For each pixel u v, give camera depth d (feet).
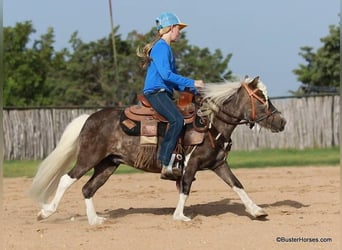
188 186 36.99
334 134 94.63
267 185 55.77
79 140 37.29
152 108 36.86
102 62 141.38
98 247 30.89
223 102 36.63
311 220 37.24
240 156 89.15
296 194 49.52
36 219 39.99
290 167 72.38
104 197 50.67
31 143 91.86
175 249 30.17
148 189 55.62
